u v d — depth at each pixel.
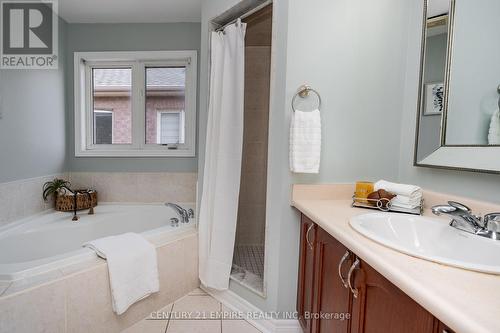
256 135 2.51
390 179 1.48
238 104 1.66
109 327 1.42
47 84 2.29
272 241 1.46
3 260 1.70
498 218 0.81
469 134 1.07
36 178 2.16
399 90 1.46
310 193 1.40
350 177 1.45
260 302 1.56
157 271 1.62
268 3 1.51
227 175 1.73
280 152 1.41
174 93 2.72
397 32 1.43
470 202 1.03
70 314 1.25
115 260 1.41
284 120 1.38
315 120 1.32
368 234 0.82
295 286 1.46
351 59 1.40
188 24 2.60
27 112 2.06
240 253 2.30
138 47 2.62
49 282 1.18
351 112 1.42
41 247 1.92
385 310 0.71
